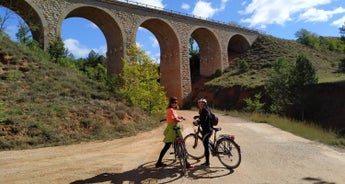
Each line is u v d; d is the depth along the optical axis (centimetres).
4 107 1506
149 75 2638
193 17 5472
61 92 1964
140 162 975
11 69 2033
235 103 4791
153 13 4756
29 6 3344
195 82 6212
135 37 4397
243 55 6675
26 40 2900
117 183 752
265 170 860
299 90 3591
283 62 4434
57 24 3531
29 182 747
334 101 3431
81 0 3812
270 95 3797
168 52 5328
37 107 1611
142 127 1891
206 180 768
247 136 1586
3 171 845
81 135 1466
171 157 1046
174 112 899
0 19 2389
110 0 4138
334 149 1204
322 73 4994
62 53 3241
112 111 1912
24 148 1195
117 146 1291
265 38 7019
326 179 773
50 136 1348
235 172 839
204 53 6284
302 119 3475
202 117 916
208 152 904
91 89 2281
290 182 747
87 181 766
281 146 1262
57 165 925
